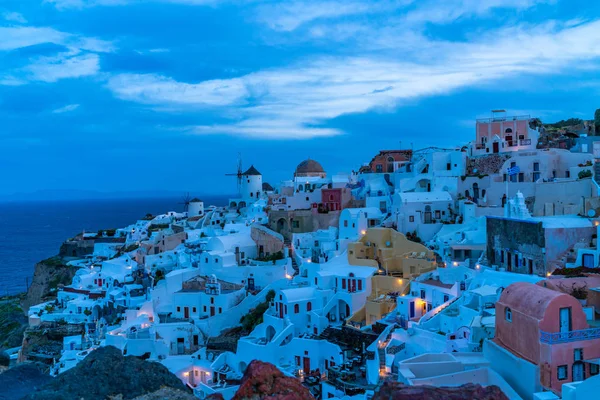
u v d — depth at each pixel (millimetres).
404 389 32906
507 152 96562
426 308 70188
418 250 85688
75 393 40969
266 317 85125
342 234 100375
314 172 158625
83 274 138625
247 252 110312
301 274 95562
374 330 70812
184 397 40969
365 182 120938
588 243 61844
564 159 91938
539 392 36562
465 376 40312
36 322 116688
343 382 58188
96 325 105125
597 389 31969
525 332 40031
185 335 88875
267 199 149125
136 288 109750
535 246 63344
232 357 80812
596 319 43594
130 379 43188
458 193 96812
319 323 79250
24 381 46594
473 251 79688
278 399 33875
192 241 127938
